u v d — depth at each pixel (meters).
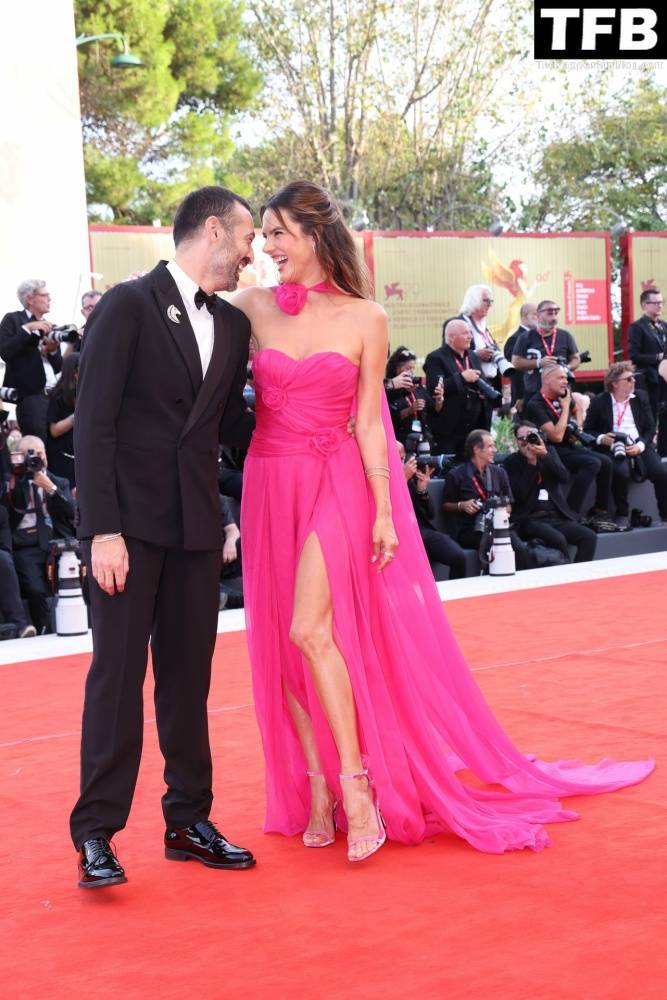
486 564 9.07
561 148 25.42
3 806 3.98
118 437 3.20
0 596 7.56
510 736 4.56
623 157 25.55
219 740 4.70
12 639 7.49
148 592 3.24
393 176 24.73
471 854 3.36
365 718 3.44
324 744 3.45
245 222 3.24
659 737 4.43
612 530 10.47
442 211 24.89
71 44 11.11
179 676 3.36
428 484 9.48
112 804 3.20
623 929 2.72
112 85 21.41
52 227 11.02
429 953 2.66
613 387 10.94
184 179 22.64
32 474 7.75
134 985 2.58
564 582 8.61
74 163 11.12
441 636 3.85
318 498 3.53
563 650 6.18
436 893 3.05
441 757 3.59
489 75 25.14
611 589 8.18
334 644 3.45
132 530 3.18
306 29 24.12
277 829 3.64
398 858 3.37
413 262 15.34
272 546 3.58
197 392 3.23
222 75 23.12
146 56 21.48
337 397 3.54
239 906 3.04
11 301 10.86
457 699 3.88
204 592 3.31
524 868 3.20
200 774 3.41
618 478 10.62
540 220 25.48
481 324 10.81
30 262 10.93
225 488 8.62
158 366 3.18
